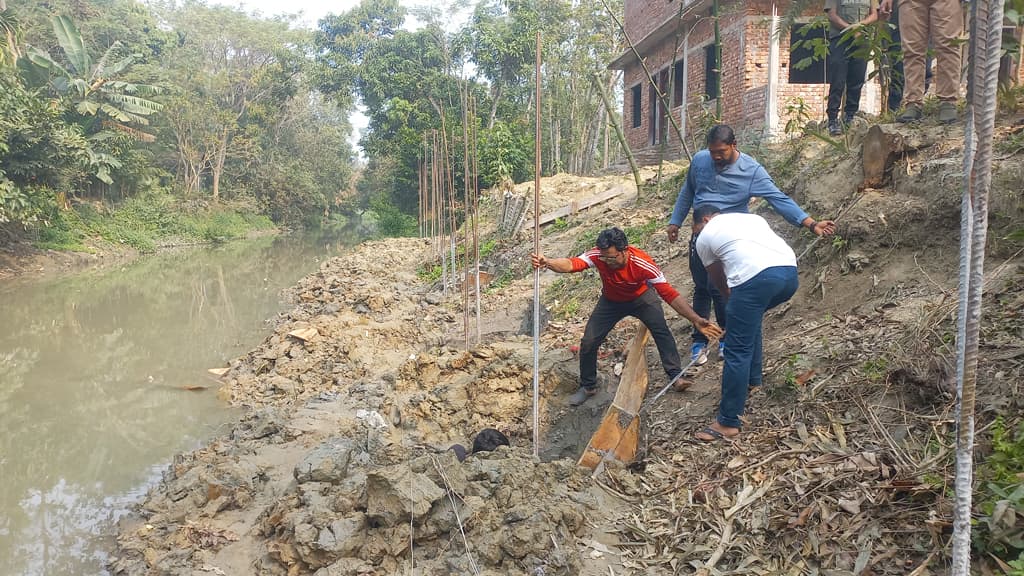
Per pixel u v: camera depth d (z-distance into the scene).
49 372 8.91
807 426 4.04
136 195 31.30
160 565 4.01
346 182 54.28
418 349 8.62
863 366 4.23
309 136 50.41
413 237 24.12
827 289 5.46
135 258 24.73
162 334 11.27
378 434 5.39
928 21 5.98
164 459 5.97
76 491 5.35
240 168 43.28
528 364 5.92
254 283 17.81
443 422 5.80
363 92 33.62
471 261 13.47
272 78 42.56
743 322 4.06
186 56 40.53
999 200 4.62
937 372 3.72
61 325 12.09
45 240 21.86
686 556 3.41
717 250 4.18
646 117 17.64
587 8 25.48
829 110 7.53
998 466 2.97
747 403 4.57
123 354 9.88
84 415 7.18
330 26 35.03
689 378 5.34
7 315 13.01
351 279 14.84
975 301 2.17
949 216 4.91
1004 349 3.74
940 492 3.13
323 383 7.62
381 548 3.62
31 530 4.71
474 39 30.75
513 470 4.05
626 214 10.88
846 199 5.97
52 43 28.50
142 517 4.80
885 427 3.74
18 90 19.55
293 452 5.53
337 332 9.05
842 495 3.39
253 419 6.33
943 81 5.91
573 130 28.27
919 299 4.65
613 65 19.34
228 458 5.27
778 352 4.93
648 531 3.70
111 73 26.44
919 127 5.96
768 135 9.73
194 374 8.62
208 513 4.59
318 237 39.12
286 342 8.89
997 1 1.98
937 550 2.88
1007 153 4.99
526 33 29.34
